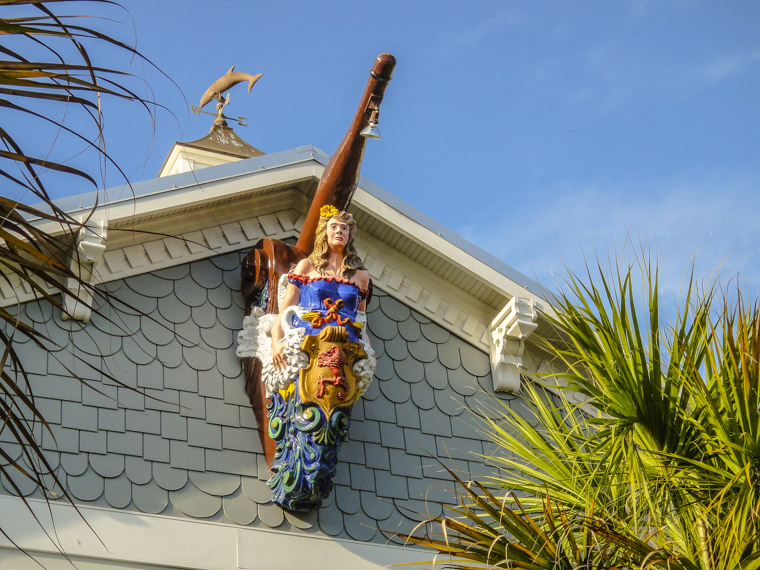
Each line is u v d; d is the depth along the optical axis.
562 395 7.70
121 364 8.20
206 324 8.70
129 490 7.70
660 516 6.34
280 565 7.82
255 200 9.29
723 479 6.11
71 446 7.69
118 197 8.46
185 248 8.91
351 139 8.17
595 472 6.55
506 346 9.55
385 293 9.56
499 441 8.00
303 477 7.81
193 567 7.55
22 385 7.76
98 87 3.46
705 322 6.66
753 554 5.54
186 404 8.25
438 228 9.59
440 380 9.36
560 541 5.62
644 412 6.48
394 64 7.77
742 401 6.14
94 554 7.29
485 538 5.96
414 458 8.86
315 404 7.79
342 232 8.23
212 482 7.98
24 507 7.27
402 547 8.37
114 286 8.50
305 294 8.11
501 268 9.67
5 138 3.49
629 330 6.67
